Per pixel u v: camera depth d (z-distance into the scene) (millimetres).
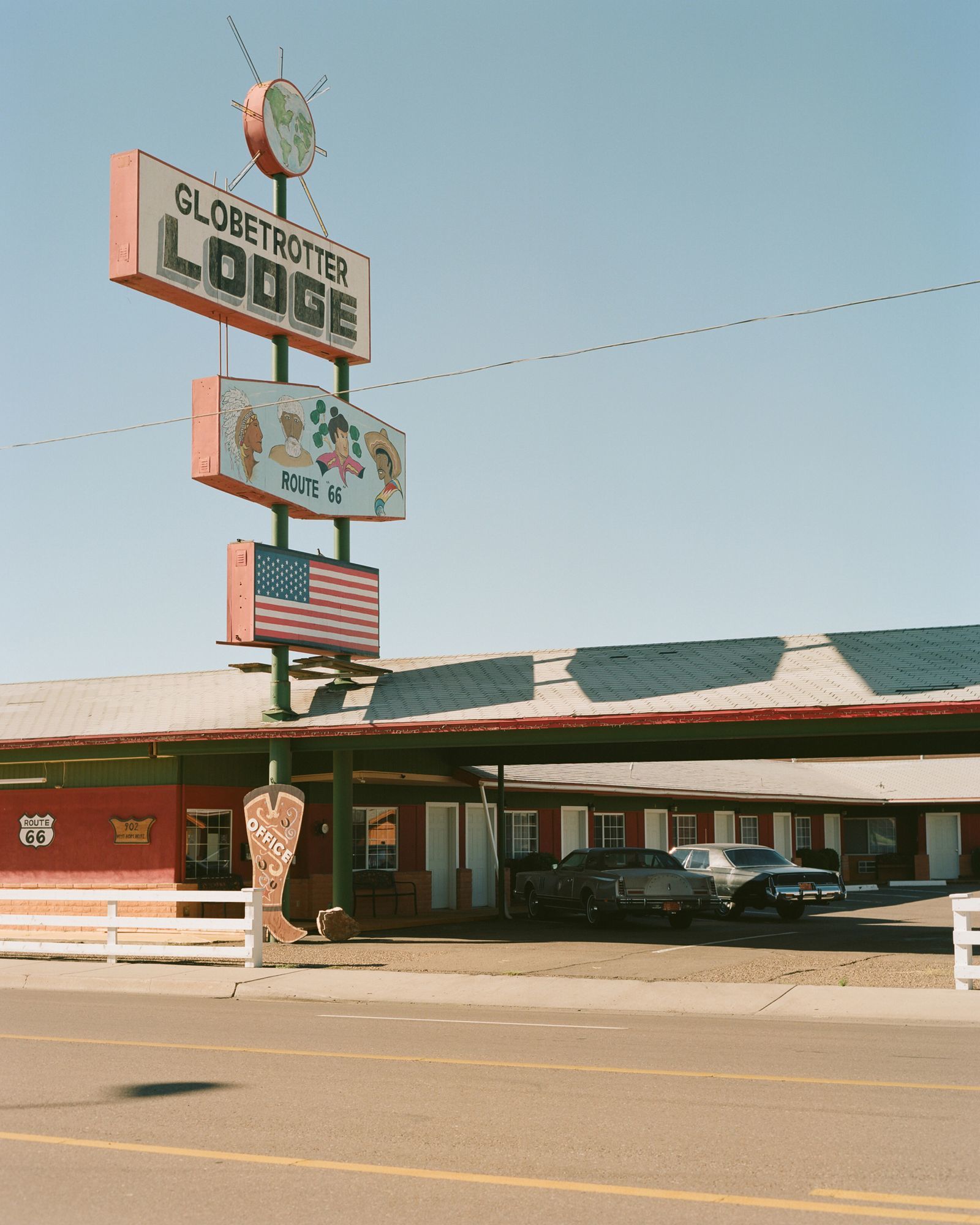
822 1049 10734
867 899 35625
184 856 23812
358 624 24219
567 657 24719
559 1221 5824
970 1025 12562
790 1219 5828
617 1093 8672
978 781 46219
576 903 25641
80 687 28719
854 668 20234
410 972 17234
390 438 26531
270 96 24422
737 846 29125
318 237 25234
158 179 21656
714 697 19547
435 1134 7488
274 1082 9141
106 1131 7613
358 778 26000
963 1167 6676
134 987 16500
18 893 22812
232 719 23109
